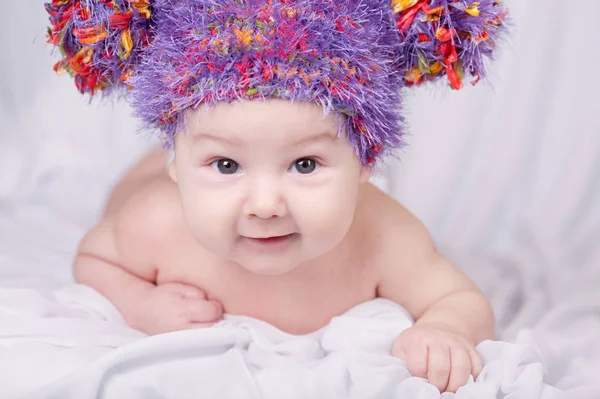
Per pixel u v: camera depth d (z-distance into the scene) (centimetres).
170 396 129
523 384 131
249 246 137
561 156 239
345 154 133
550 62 247
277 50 123
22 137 272
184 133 134
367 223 160
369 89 130
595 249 205
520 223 224
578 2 246
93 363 129
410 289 160
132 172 206
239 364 134
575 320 164
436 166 242
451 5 132
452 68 139
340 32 126
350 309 159
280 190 129
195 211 135
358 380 131
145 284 165
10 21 286
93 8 134
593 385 138
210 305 155
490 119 248
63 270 192
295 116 125
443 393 131
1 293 158
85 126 273
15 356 137
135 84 135
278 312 159
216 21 126
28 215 227
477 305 155
